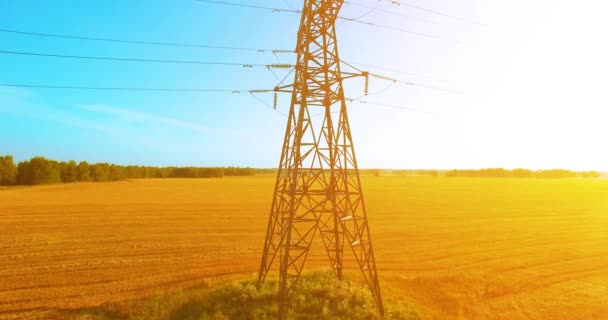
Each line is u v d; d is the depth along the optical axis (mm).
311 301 19578
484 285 26078
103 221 49906
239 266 29531
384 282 24750
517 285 26172
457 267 30438
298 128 19875
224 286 22062
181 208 63625
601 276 28547
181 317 18750
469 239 41875
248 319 18062
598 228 49688
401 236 43438
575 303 23125
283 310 18438
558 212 65812
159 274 27500
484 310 21984
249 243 38500
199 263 30578
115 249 35031
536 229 48531
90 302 22047
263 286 21422
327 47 20938
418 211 65000
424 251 35906
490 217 58969
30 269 28344
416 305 21453
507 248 37500
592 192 110875
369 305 19719
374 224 51562
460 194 101250
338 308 19047
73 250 34469
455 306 22297
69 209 60531
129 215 55219
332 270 25297
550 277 28109
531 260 32844
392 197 90812
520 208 71188
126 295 23203
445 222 53562
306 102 20438
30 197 79312
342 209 22641
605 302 23328
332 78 20953
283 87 21641
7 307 21203
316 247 37406
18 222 48500
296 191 20250
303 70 20344
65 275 27031
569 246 38688
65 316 20141
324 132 21219
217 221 51188
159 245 36969
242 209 63031
